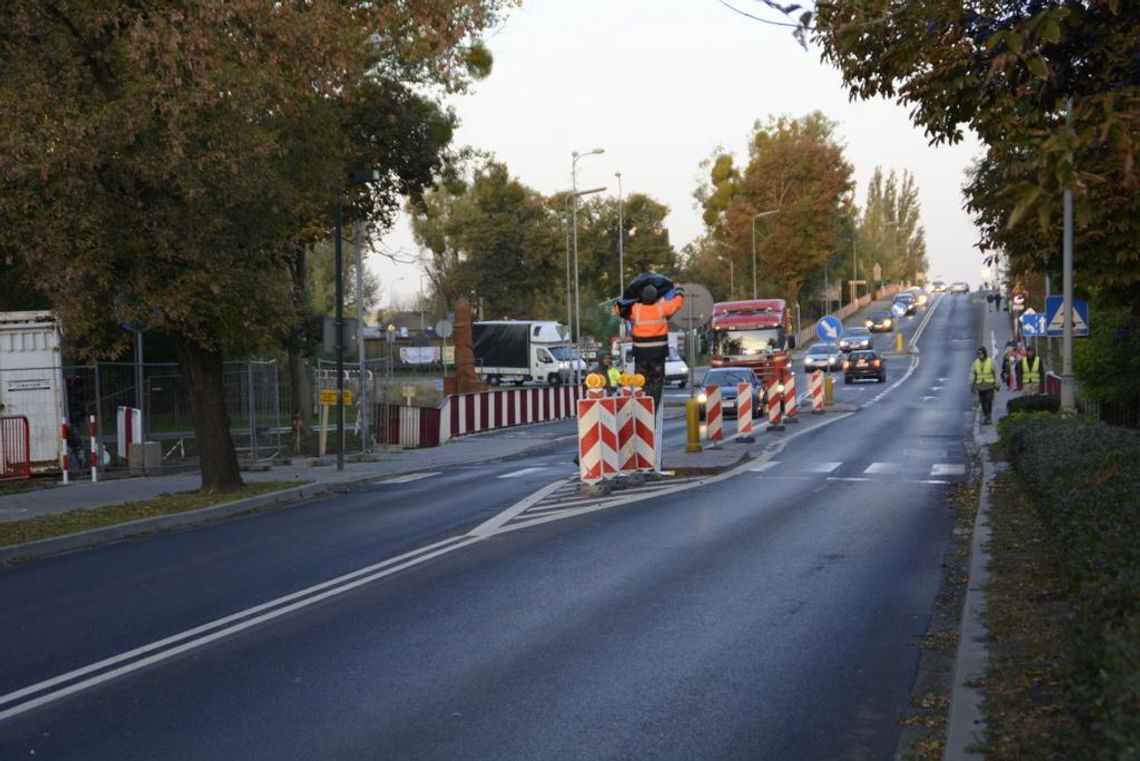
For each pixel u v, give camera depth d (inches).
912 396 4028.1
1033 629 606.9
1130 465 758.5
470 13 1795.0
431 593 804.0
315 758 465.4
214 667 617.3
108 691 577.0
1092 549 506.6
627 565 896.9
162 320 1446.9
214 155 1375.5
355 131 2413.9
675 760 454.6
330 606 770.2
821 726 495.8
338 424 1990.7
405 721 511.2
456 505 1347.2
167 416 2111.2
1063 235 930.1
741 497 1326.3
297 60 1465.3
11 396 1849.2
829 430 2466.8
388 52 2343.8
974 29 649.0
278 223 1561.3
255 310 1556.3
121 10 1362.0
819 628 679.7
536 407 3348.9
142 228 1423.5
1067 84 646.5
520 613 732.7
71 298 1389.0
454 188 2790.4
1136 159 474.3
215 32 1343.5
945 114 695.1
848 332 6491.1
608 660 611.5
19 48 1347.2
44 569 1036.5
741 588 800.3
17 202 1333.7
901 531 1057.5
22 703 560.1
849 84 719.7
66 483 1782.7
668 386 5054.1
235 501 1478.8
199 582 896.3
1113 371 1963.6
